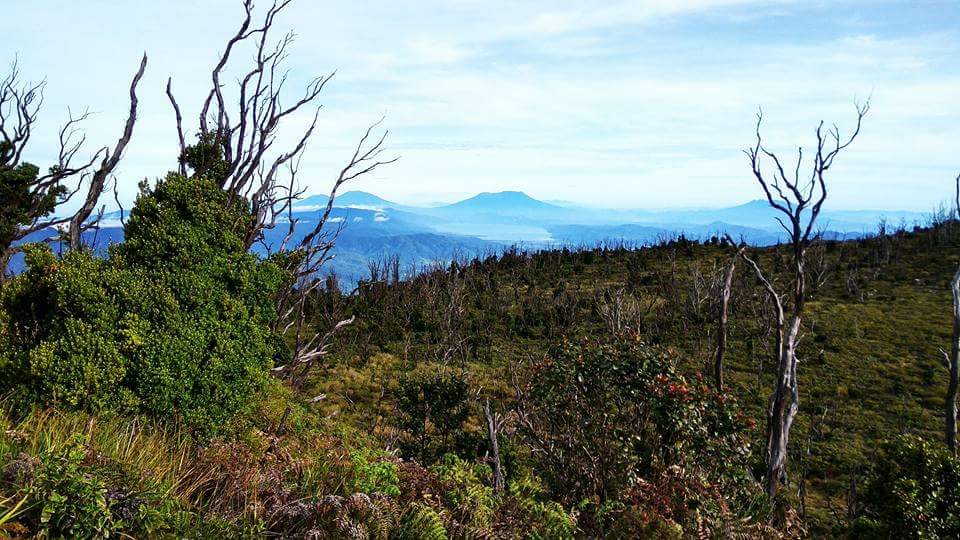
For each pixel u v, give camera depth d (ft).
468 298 180.24
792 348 60.34
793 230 60.34
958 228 222.28
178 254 38.73
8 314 32.07
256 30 66.44
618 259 232.94
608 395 40.96
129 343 31.42
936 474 41.09
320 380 112.68
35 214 69.21
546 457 42.80
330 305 153.28
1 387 28.45
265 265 42.86
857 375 116.37
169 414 32.14
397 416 79.00
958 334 70.23
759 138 60.54
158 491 20.35
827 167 57.67
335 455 32.22
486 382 113.09
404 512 25.52
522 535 27.55
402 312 163.84
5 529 15.48
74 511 16.51
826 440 90.22
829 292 169.68
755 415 95.81
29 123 79.46
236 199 61.52
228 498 23.59
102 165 60.23
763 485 56.65
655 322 149.38
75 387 28.66
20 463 17.75
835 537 49.08
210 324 36.58
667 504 31.81
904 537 40.32
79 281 32.17
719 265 200.95
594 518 31.65
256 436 35.83
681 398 38.45
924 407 102.32
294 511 22.36
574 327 146.30
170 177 42.09
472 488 29.71
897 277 181.78
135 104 61.36
